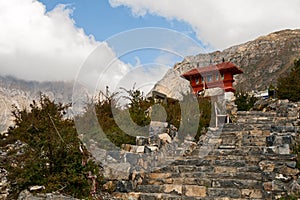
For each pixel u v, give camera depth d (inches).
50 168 293.0
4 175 308.5
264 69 3467.0
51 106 431.2
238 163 346.6
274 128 411.2
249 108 715.4
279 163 315.9
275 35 4320.9
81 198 277.9
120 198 300.0
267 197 289.4
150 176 339.3
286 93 722.2
